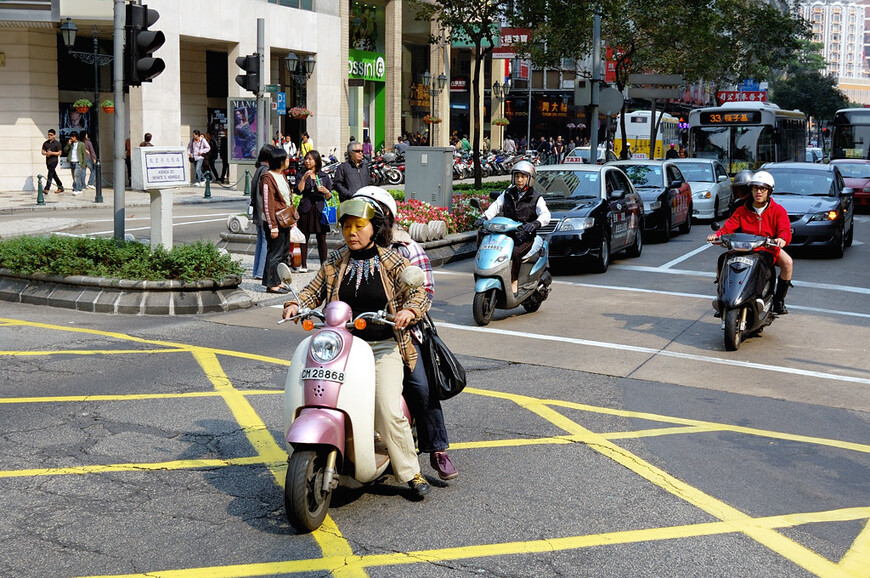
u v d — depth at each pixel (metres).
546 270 11.74
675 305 12.66
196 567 4.70
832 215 17.69
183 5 31.94
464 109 61.12
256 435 6.88
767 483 6.10
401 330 5.46
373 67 45.38
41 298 11.62
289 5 38.25
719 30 39.97
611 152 35.09
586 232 15.06
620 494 5.84
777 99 109.25
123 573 4.62
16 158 30.16
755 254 10.09
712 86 63.47
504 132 63.03
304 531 5.11
